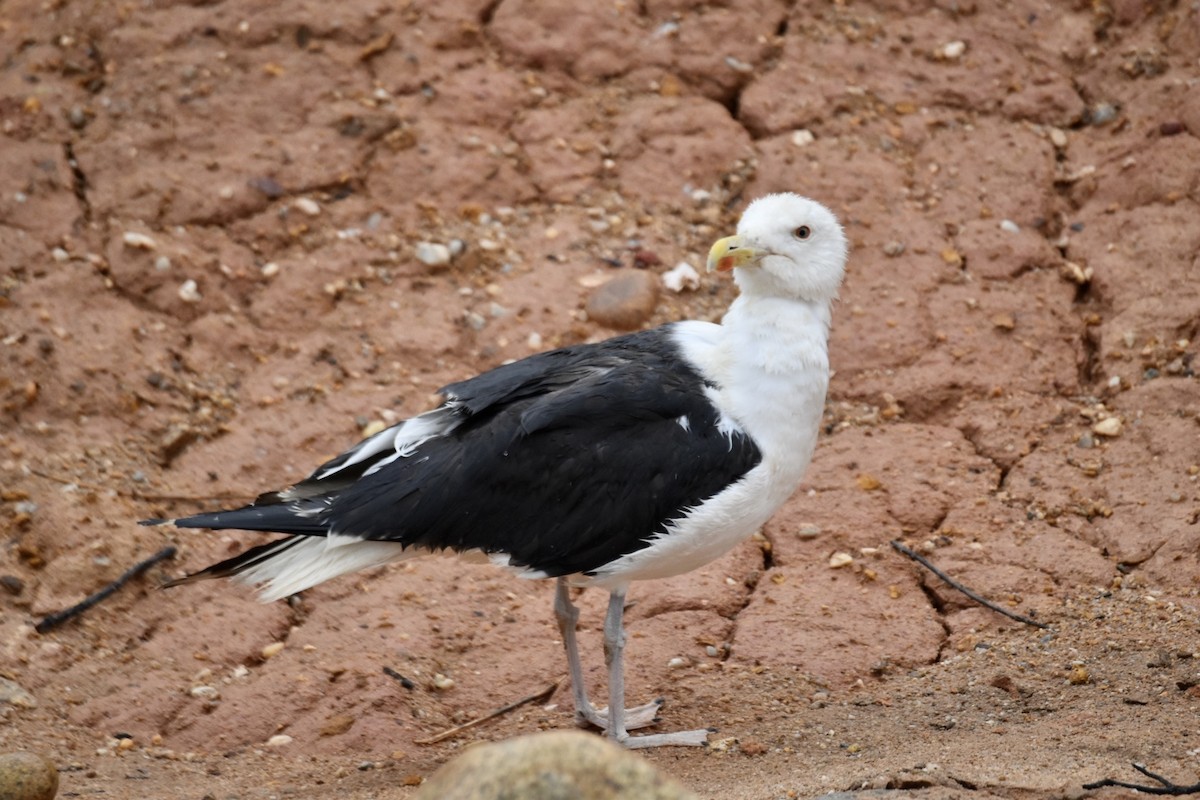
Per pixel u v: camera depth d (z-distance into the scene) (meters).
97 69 15.16
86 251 13.75
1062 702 9.82
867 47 15.62
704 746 9.59
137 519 11.91
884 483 12.16
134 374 12.94
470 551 9.59
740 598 11.30
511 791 6.11
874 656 10.64
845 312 13.59
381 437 9.75
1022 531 11.72
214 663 10.91
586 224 14.41
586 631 11.07
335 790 9.29
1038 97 15.28
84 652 11.01
